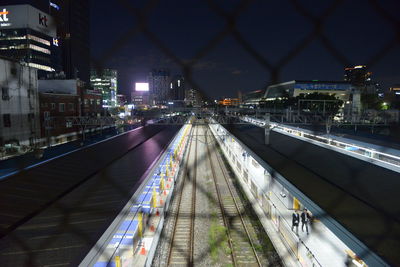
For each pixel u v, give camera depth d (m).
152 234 10.78
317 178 9.88
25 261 6.22
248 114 32.25
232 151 22.33
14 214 8.83
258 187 13.85
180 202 14.80
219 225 12.06
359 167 11.67
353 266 7.27
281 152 15.51
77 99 28.86
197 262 9.48
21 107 19.66
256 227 11.82
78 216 8.66
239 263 9.41
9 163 16.55
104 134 34.03
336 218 6.35
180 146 26.89
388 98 29.70
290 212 10.05
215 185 17.69
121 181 12.48
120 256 8.92
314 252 8.11
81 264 6.08
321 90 42.41
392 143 18.61
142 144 24.05
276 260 9.56
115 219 8.46
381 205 7.22
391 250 4.90
